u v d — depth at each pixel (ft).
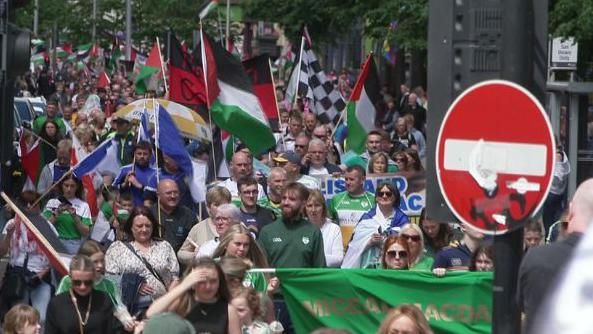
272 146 117.91
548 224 130.93
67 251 90.17
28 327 65.98
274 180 96.89
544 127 44.19
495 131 44.88
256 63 140.46
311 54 174.81
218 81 115.55
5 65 78.07
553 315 45.55
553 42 155.63
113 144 108.47
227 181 101.96
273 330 65.46
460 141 45.37
